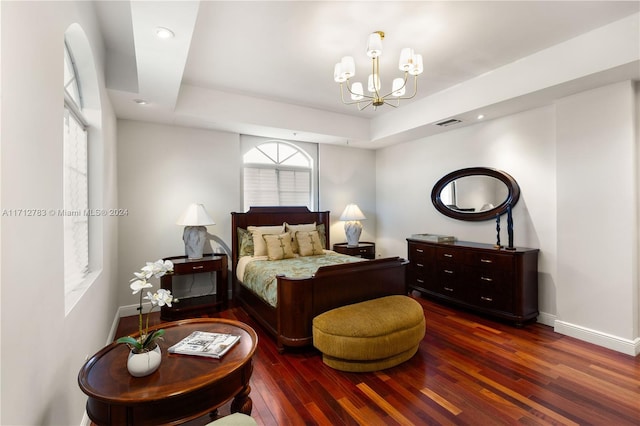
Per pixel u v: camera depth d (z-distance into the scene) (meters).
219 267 3.79
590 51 2.47
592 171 2.83
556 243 3.16
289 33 2.43
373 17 2.23
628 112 2.61
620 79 2.59
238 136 4.38
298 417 1.87
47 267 1.16
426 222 4.71
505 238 3.67
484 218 3.84
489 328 3.21
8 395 0.84
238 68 3.06
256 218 4.41
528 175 3.43
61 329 1.32
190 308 3.61
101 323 2.38
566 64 2.62
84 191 2.31
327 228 4.93
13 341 0.87
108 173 2.81
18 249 0.91
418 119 4.05
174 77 2.51
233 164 4.35
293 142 4.92
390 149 5.36
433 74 3.26
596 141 2.79
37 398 1.05
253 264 3.61
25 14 0.97
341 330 2.37
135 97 2.96
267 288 3.00
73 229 1.93
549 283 3.27
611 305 2.73
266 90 3.65
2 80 0.82
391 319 2.45
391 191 5.35
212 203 4.20
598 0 2.08
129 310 3.66
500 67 3.10
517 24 2.35
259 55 2.79
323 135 4.50
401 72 3.19
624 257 2.65
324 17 2.22
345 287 2.86
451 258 3.85
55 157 1.26
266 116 3.97
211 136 4.19
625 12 2.23
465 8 2.15
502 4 2.11
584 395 2.05
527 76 2.89
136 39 1.94
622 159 2.65
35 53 1.06
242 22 2.28
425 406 1.96
